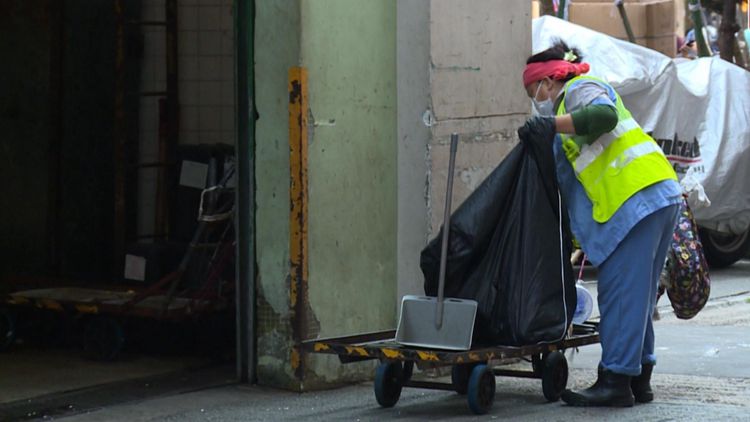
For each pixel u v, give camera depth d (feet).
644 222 79.05
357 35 89.66
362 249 91.04
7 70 119.14
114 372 96.58
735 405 82.12
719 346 111.04
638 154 79.71
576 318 89.40
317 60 86.79
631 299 79.87
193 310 98.43
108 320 101.19
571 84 80.38
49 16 119.44
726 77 178.19
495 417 78.59
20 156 119.65
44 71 120.06
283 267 87.66
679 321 130.93
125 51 120.67
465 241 80.79
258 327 89.92
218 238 106.83
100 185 123.54
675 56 203.31
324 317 88.58
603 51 165.27
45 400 85.92
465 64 97.25
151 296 103.91
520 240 80.69
